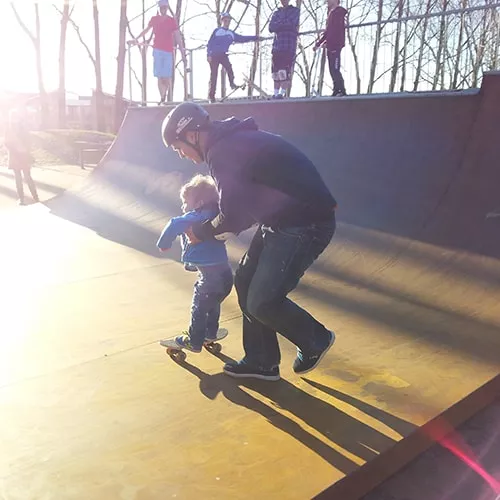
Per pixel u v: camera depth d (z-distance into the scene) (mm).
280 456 2227
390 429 2422
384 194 5613
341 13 8258
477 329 3525
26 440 2340
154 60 10758
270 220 2475
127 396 2742
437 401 2658
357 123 6301
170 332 3617
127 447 2291
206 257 2967
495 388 2922
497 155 5031
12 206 9398
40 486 2033
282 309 2566
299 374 2977
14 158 9539
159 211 7422
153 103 11547
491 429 2709
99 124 29391
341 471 2131
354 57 10703
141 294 4445
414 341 3391
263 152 2396
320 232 2494
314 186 2428
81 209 8203
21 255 5715
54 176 15430
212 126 2506
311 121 6797
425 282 4379
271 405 2645
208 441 2338
